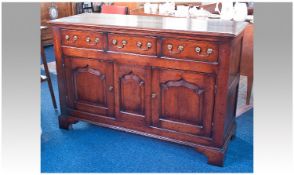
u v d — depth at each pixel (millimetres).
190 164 2223
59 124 2727
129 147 2436
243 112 3020
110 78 2352
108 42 2246
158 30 2016
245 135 2600
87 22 2301
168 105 2217
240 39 2205
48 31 5238
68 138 2570
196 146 2215
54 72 4113
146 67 2178
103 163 2236
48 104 3203
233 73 2143
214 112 2084
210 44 1934
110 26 2166
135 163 2236
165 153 2357
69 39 2389
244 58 3070
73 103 2611
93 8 5695
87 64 2408
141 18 2523
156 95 2223
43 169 2156
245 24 2250
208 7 4418
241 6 3318
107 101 2451
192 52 1996
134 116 2371
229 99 2145
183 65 2051
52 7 5164
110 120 2488
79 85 2527
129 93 2330
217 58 1946
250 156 2305
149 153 2355
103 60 2322
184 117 2197
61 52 2471
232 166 2188
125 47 2195
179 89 2139
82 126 2775
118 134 2631
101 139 2555
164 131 2293
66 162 2246
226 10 3396
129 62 2225
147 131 2363
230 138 2463
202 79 2041
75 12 5535
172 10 4000
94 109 2531
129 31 2125
